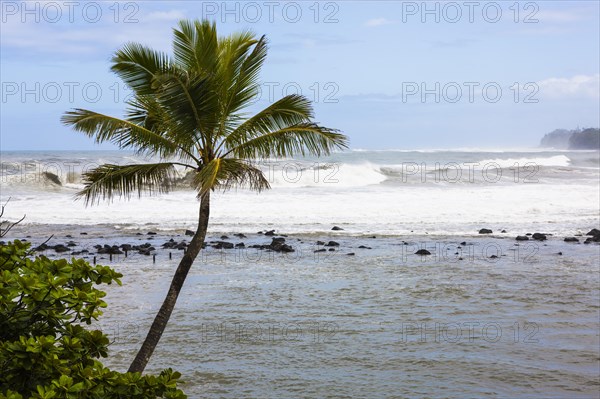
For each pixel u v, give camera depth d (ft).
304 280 69.10
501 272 73.72
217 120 37.06
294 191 155.22
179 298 60.64
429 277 70.95
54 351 17.29
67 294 18.74
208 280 68.69
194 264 77.82
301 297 61.36
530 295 62.59
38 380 17.08
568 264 78.84
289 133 38.60
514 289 65.10
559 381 40.55
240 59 39.42
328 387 39.52
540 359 44.42
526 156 397.60
